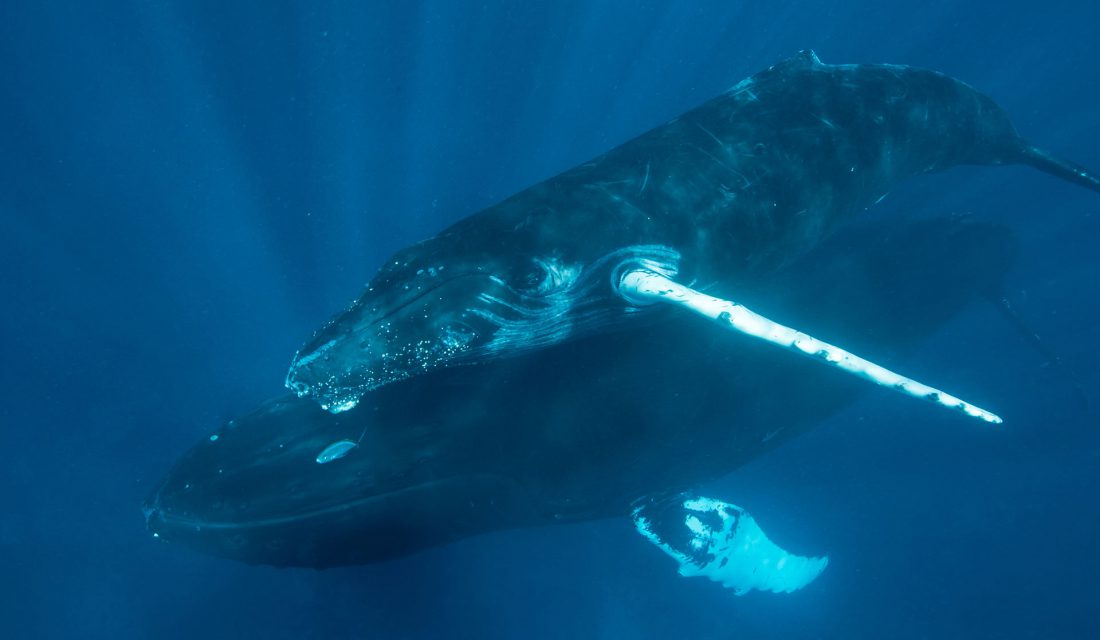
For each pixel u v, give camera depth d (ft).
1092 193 57.52
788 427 32.83
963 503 43.14
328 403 22.81
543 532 38.63
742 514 33.83
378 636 34.12
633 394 29.19
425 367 23.44
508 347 25.53
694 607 37.14
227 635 34.27
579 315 24.89
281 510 27.35
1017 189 56.13
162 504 28.73
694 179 24.79
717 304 20.30
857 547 41.11
